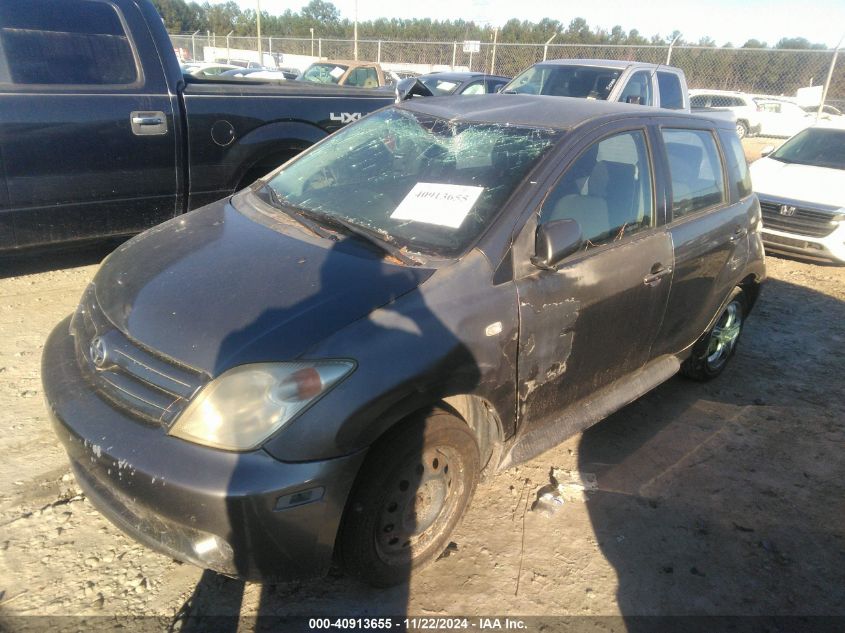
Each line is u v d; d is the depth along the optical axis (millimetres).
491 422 2590
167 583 2369
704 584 2627
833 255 7180
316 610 2312
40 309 4477
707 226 3562
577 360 2859
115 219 4598
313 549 2061
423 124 3252
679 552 2789
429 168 2920
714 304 3838
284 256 2477
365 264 2400
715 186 3797
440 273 2352
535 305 2539
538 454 2824
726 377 4551
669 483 3264
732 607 2523
